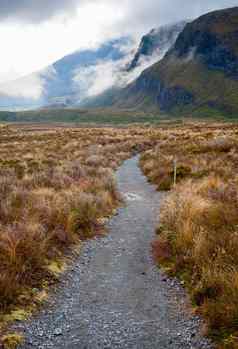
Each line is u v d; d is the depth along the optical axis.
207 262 7.41
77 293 7.18
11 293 6.39
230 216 10.12
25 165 23.72
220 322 5.66
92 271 8.30
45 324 5.99
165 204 13.31
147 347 5.44
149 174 23.22
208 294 6.56
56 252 8.75
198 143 35.81
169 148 36.47
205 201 11.93
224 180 16.48
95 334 5.77
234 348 4.97
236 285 6.16
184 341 5.54
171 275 7.92
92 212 12.09
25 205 11.30
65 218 10.45
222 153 27.34
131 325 6.03
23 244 7.87
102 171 21.31
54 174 17.75
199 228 9.38
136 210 14.48
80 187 15.29
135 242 10.41
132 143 46.75
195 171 19.89
